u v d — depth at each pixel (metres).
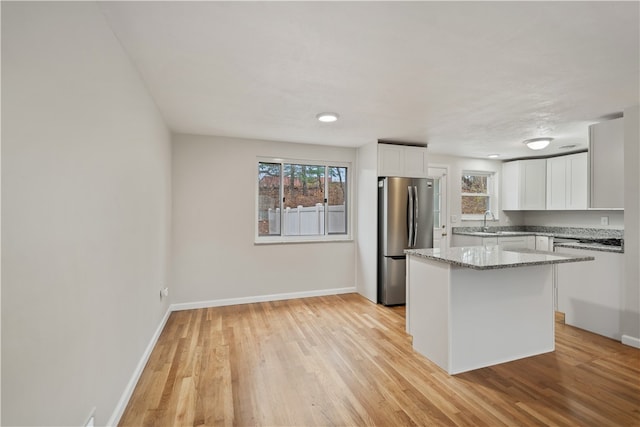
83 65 1.34
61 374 1.18
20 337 0.94
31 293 1.00
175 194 3.92
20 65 0.94
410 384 2.24
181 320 3.56
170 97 2.68
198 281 4.02
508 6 1.47
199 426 1.80
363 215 4.61
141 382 2.25
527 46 1.84
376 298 4.28
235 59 2.01
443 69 2.15
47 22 1.08
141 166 2.31
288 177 4.52
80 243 1.33
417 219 4.31
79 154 1.31
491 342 2.55
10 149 0.90
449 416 1.89
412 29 1.67
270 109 3.00
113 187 1.71
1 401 0.86
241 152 4.21
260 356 2.67
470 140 4.33
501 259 2.37
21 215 0.95
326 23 1.62
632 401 2.03
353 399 2.06
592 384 2.24
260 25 1.63
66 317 1.21
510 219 5.96
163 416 1.89
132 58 2.00
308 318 3.65
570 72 2.19
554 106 2.89
